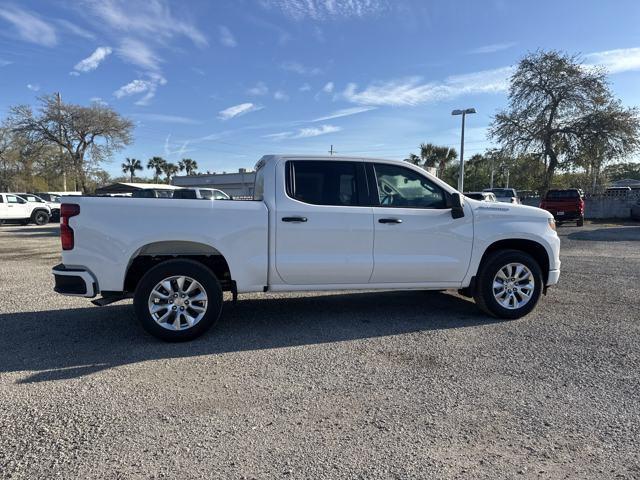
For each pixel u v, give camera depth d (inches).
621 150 1108.5
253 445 113.9
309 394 142.2
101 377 154.7
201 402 136.8
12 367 163.5
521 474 102.1
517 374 156.6
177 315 189.6
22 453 110.0
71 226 181.8
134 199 185.6
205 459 108.1
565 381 150.8
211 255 202.5
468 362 167.8
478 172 2060.8
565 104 1146.7
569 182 1359.5
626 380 151.4
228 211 192.2
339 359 171.3
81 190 1728.6
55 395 140.9
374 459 108.0
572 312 234.8
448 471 103.1
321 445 113.9
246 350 181.0
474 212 218.4
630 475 101.8
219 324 215.9
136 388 146.3
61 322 219.9
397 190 214.5
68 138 1688.0
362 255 205.0
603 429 121.2
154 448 112.6
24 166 1876.2
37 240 638.5
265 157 213.5
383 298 269.6
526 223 223.6
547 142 1154.7
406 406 134.2
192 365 165.6
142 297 185.5
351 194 207.3
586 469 104.0
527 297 223.1
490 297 219.0
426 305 252.2
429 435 118.5
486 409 132.2
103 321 221.6
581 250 493.7
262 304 255.1
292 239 198.2
